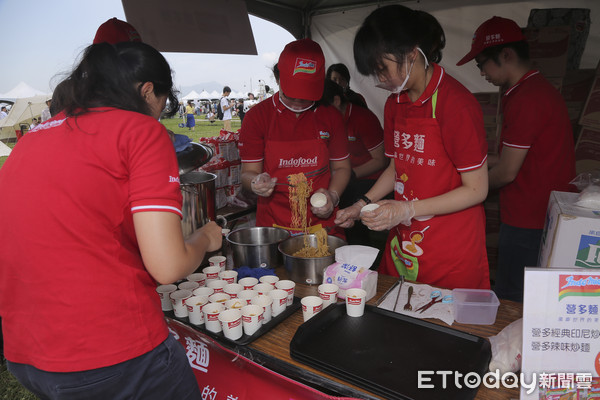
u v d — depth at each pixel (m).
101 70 1.01
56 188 0.91
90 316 0.92
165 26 3.40
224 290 1.71
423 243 1.98
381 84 1.68
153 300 1.05
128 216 0.97
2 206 0.96
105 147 0.93
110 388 0.97
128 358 0.97
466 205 1.74
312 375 1.21
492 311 1.44
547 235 1.74
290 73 2.08
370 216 1.73
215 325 1.47
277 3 4.59
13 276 0.95
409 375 1.15
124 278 0.97
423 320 1.42
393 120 2.07
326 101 2.56
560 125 2.29
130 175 0.95
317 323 1.38
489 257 3.93
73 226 0.91
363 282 1.59
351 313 1.47
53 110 1.08
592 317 0.93
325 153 2.53
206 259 2.12
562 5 3.75
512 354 1.17
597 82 3.21
